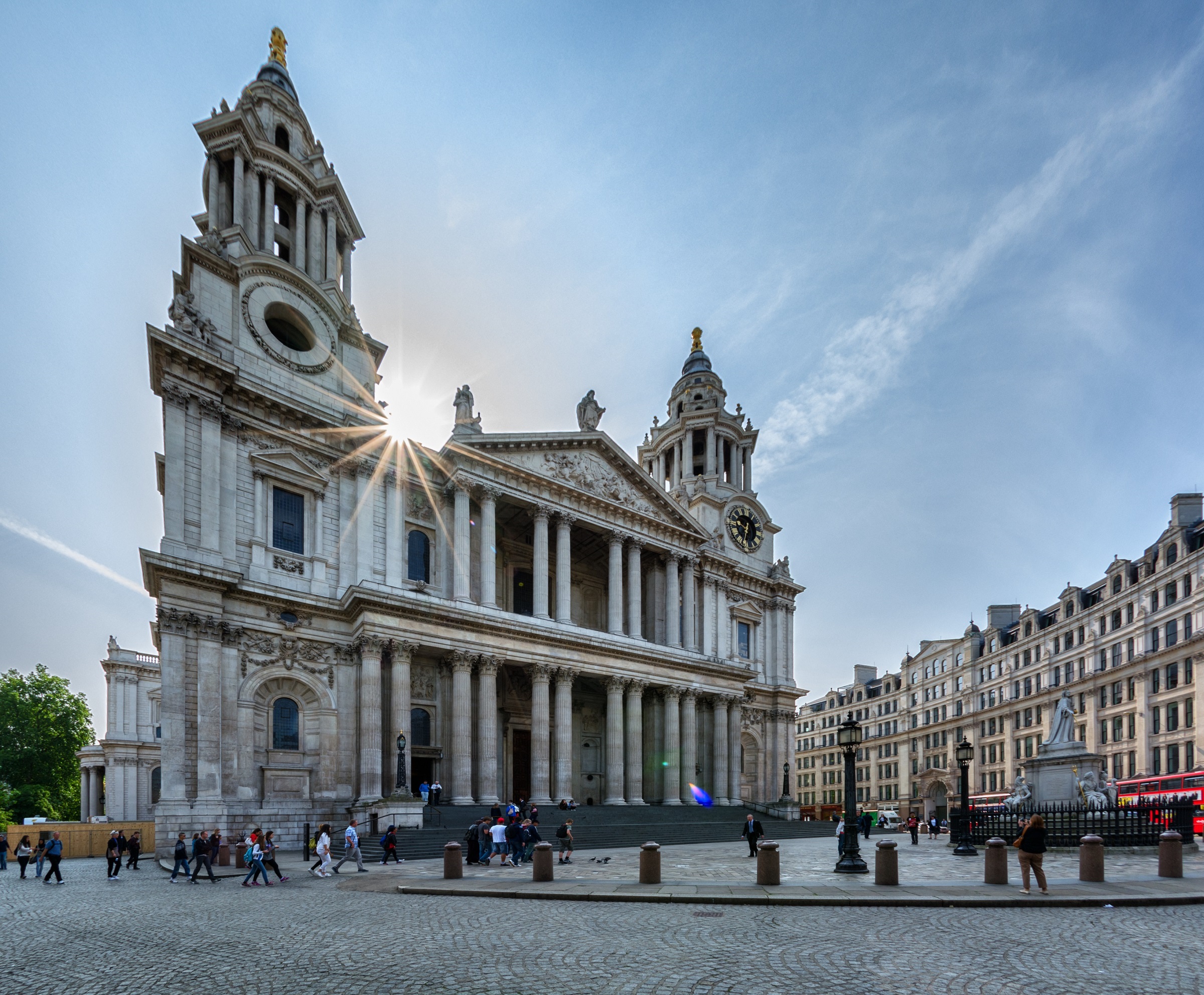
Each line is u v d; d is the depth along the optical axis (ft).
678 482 270.26
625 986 38.24
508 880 79.51
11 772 268.00
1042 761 126.52
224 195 174.70
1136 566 279.49
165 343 136.67
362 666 145.69
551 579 206.80
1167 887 68.95
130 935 53.93
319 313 171.53
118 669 268.41
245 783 135.54
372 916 60.08
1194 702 240.94
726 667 211.00
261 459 149.59
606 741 195.21
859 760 469.57
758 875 72.18
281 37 206.80
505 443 177.99
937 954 44.65
